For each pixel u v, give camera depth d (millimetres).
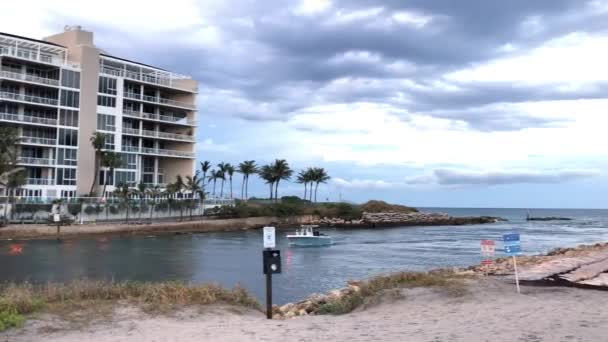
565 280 16844
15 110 83688
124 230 80375
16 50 82625
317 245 69938
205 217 101250
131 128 99812
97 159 91938
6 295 12945
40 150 86625
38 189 84438
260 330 11062
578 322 10656
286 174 131375
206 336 10445
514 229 116125
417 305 13750
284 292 32594
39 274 40938
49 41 96125
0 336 10375
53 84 86625
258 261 50656
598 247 39188
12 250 57625
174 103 105500
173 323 11594
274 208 111312
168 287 14469
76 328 10984
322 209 123188
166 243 69750
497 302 13430
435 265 47906
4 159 74188
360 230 108250
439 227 125312
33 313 11859
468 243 74438
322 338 10180
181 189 102438
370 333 10562
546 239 83500
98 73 93375
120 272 42812
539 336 9547
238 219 102375
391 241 78875
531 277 17391
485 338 9578
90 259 51062
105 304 12984
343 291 22328
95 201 85188
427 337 9898
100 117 93750
